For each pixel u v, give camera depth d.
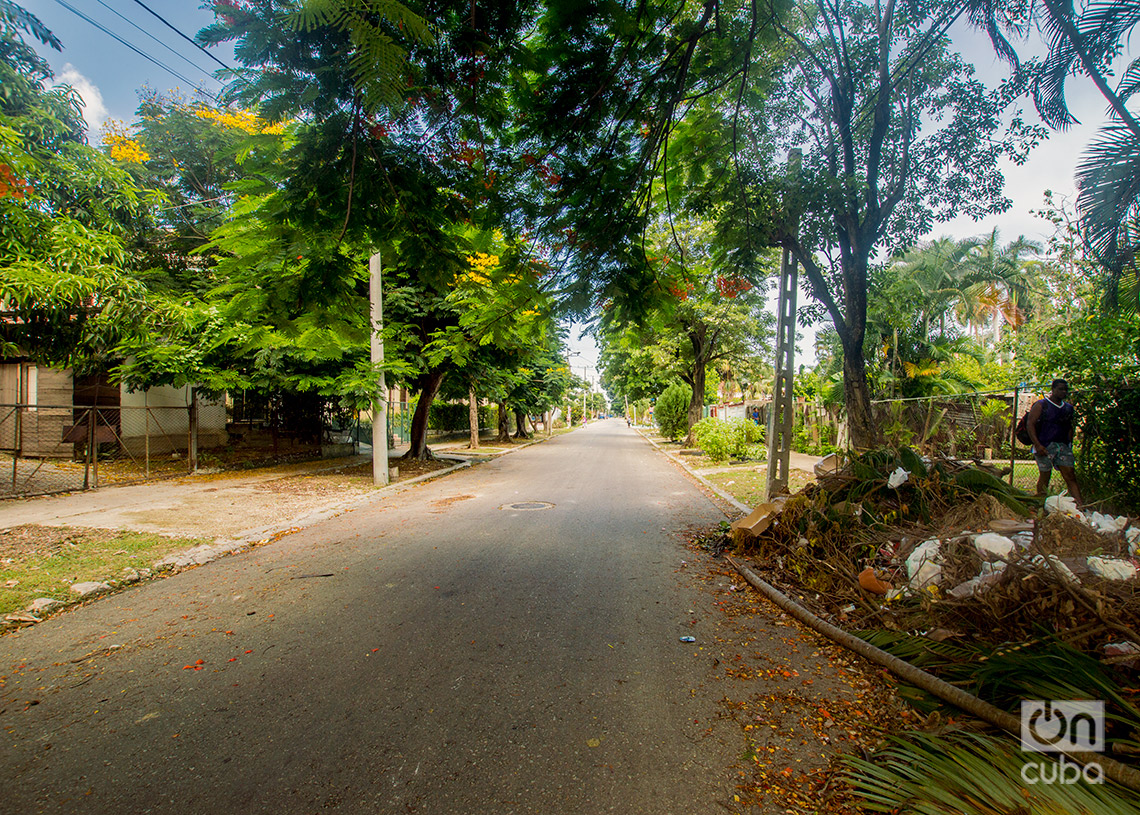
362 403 11.78
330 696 3.04
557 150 4.09
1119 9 2.72
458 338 5.68
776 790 2.26
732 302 18.17
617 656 3.56
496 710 2.90
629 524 7.95
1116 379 6.18
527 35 3.29
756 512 6.20
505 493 11.23
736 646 3.72
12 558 5.51
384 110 2.02
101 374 13.96
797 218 5.82
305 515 8.34
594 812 2.13
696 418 22.33
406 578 5.24
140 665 3.43
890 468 5.65
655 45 3.70
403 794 2.24
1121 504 5.75
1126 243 2.77
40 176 7.93
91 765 2.44
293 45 2.36
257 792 2.26
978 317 21.94
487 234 4.60
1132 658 2.64
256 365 12.01
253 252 3.70
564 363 31.83
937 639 3.40
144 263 12.61
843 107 6.16
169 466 13.72
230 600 4.63
